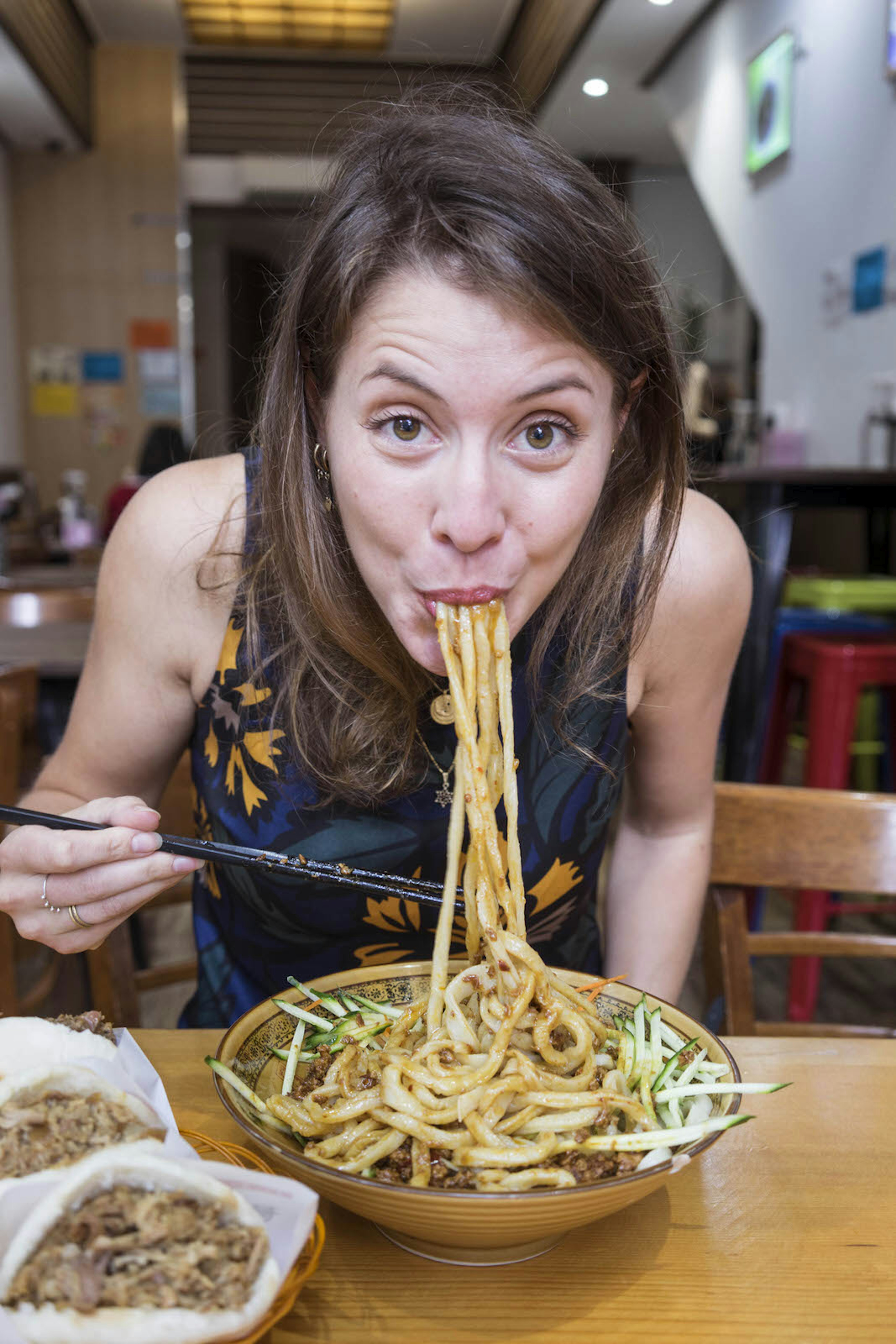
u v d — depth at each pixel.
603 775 1.30
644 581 1.17
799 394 5.97
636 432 1.07
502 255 0.74
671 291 1.03
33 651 3.09
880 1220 0.87
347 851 1.26
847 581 4.26
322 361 0.88
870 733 4.14
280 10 8.34
